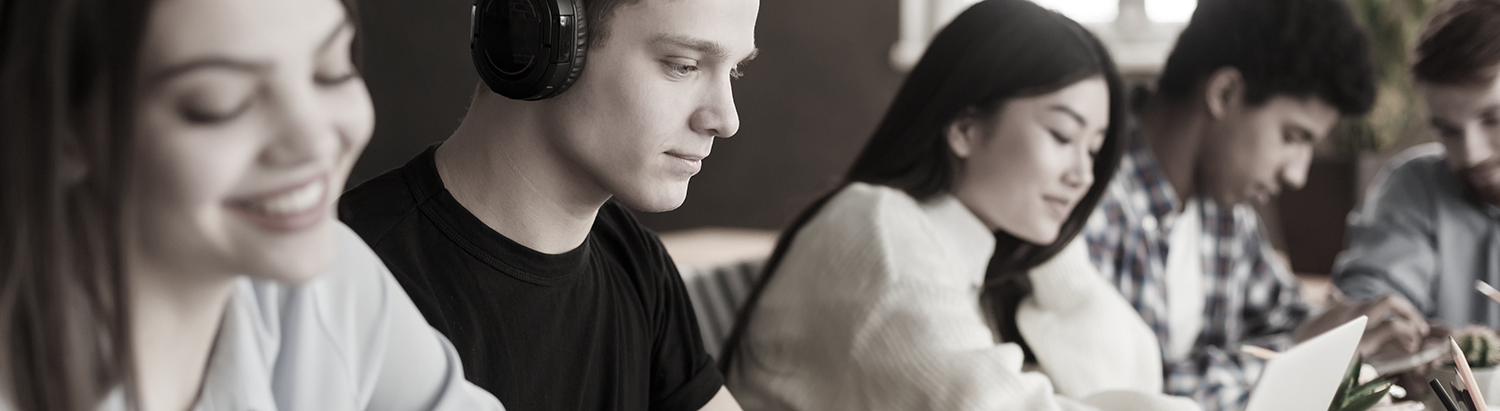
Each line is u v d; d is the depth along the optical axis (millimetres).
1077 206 1328
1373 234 2045
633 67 705
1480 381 1224
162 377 450
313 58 362
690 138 736
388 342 600
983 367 1058
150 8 332
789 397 1177
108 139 343
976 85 1218
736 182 3791
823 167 3689
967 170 1260
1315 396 874
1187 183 1761
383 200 752
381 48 3379
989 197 1255
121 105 340
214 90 342
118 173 346
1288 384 795
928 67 1256
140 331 419
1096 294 1394
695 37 703
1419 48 1768
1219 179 1738
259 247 368
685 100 724
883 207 1188
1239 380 1504
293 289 549
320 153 365
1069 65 1201
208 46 337
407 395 604
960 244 1259
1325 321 1615
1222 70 1662
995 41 1217
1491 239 1963
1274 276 1914
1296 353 779
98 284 378
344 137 379
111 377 417
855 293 1140
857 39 3609
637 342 915
